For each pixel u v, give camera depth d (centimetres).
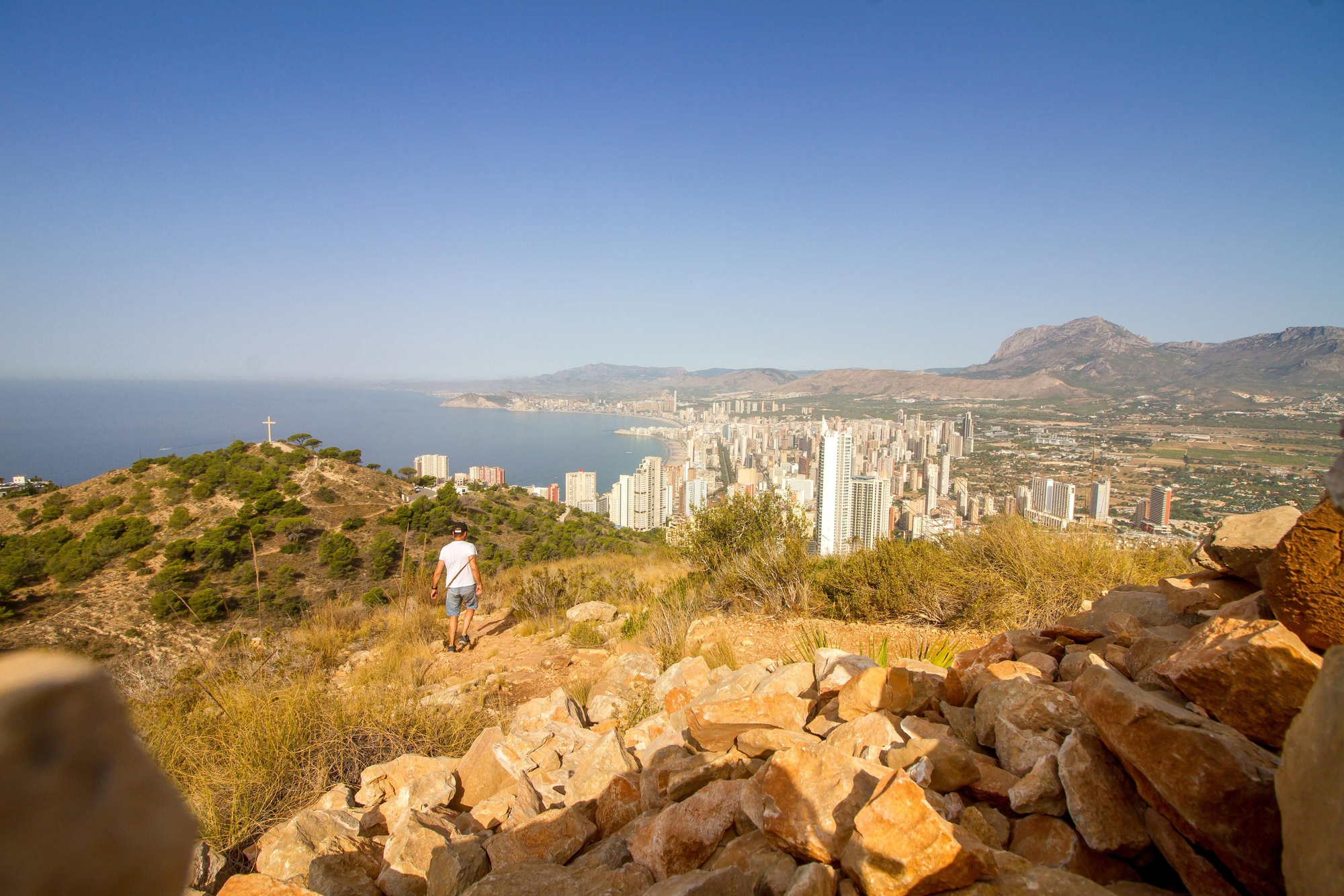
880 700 345
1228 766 190
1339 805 139
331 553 2131
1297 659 210
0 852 34
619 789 330
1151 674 301
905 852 196
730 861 248
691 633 790
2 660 42
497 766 390
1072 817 224
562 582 1077
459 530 840
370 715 495
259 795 382
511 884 257
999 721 288
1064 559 743
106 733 43
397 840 309
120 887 40
